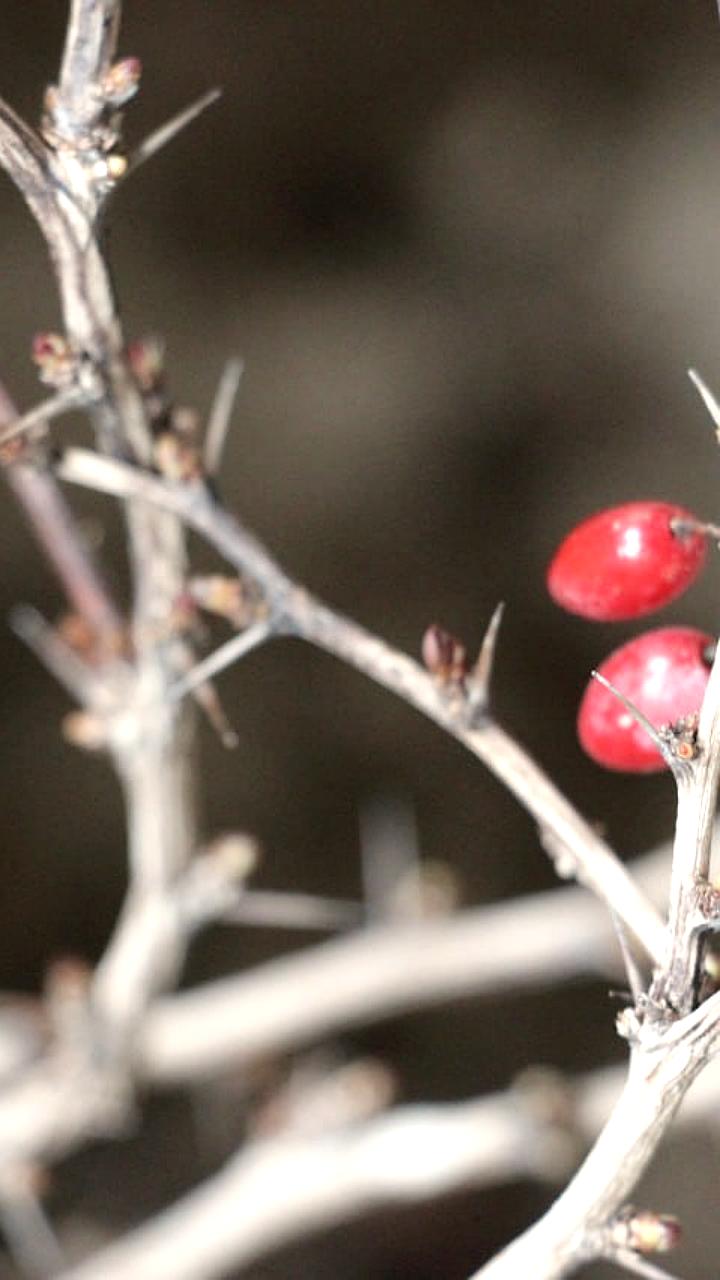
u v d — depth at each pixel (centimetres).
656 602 37
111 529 62
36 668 63
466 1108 47
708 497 65
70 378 38
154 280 65
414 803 63
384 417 65
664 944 36
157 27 68
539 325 67
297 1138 47
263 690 63
